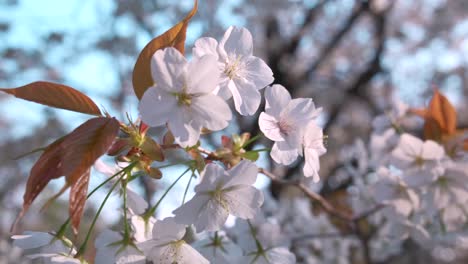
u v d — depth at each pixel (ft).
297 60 4.48
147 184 2.79
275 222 1.42
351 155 2.56
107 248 0.84
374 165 1.52
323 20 4.69
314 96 4.37
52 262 0.80
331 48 4.07
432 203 1.30
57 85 0.85
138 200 0.94
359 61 4.86
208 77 0.79
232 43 0.88
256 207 0.83
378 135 1.49
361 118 4.42
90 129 0.76
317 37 4.72
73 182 0.72
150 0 4.10
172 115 0.79
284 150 0.87
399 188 1.34
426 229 1.47
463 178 1.27
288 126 0.88
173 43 0.84
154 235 0.83
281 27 4.44
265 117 0.86
